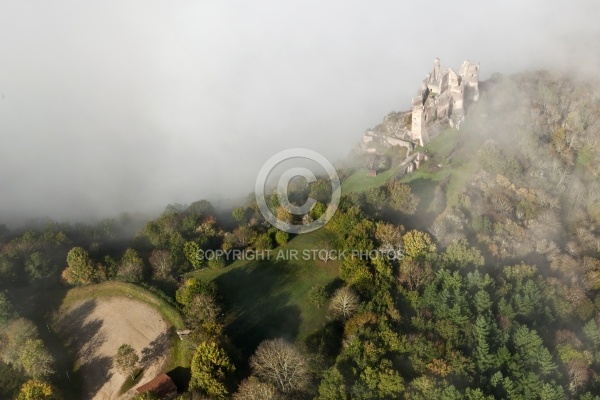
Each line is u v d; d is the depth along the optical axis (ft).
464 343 460.96
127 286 568.00
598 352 476.95
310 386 438.81
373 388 415.44
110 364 499.10
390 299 499.92
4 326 517.55
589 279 585.22
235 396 430.20
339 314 517.55
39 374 473.67
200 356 449.89
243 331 526.57
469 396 401.08
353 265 550.77
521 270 556.92
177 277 605.31
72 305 561.43
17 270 592.60
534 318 508.53
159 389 455.22
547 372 440.04
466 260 559.38
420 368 434.30
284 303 556.10
